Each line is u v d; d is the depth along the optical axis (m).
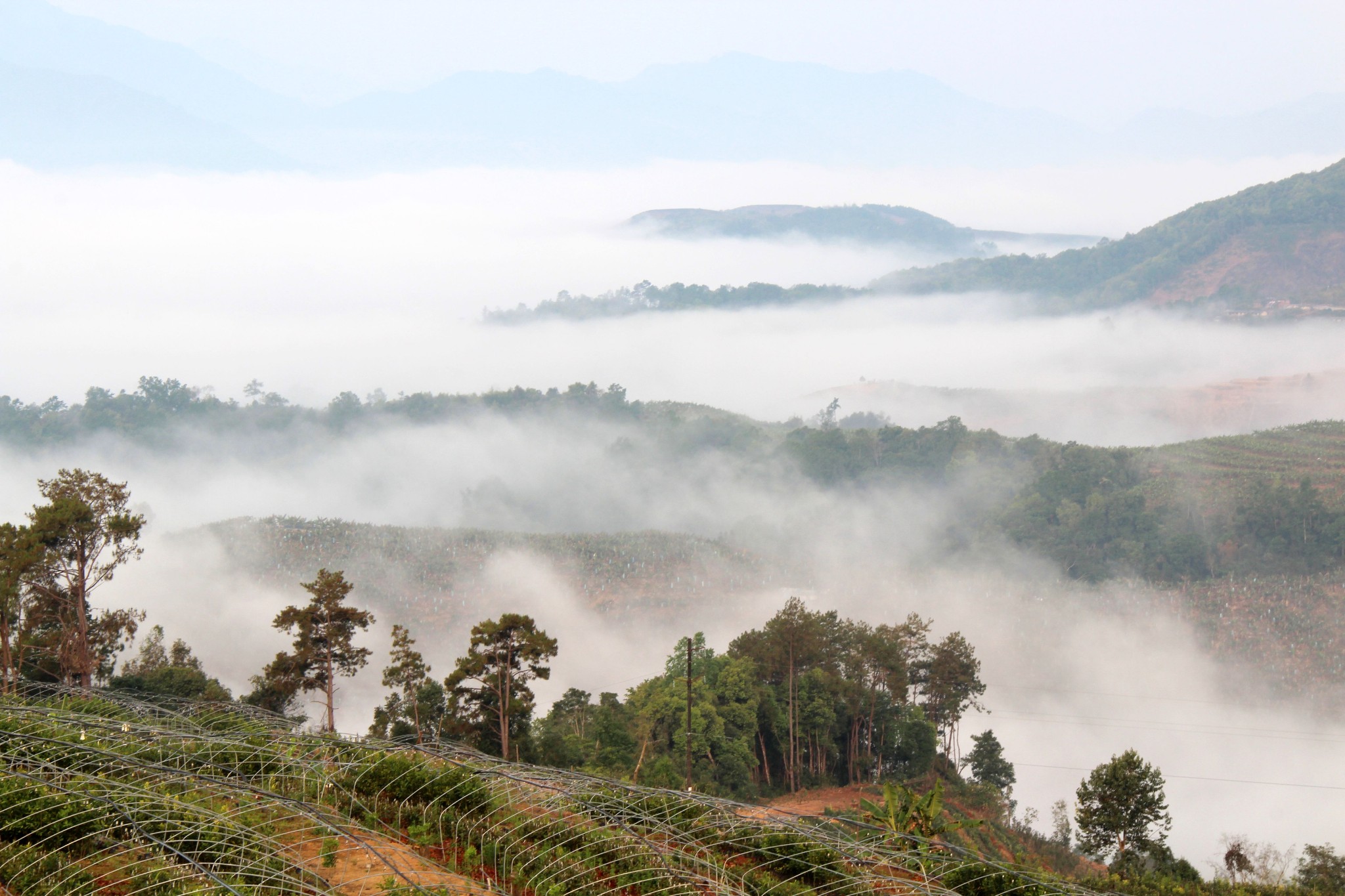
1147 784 49.53
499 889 25.84
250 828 25.92
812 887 28.84
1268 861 58.38
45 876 22.14
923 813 36.16
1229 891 42.06
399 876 24.67
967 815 64.00
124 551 56.38
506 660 57.12
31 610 53.72
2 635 51.19
